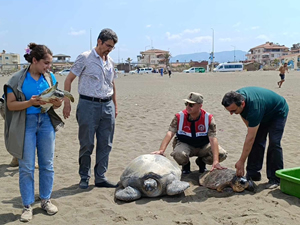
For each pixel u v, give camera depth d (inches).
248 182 179.6
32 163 151.0
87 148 187.2
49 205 158.6
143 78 1744.6
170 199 173.6
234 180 178.5
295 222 145.0
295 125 364.2
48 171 156.9
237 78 1515.7
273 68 3083.2
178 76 1932.8
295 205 162.7
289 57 3496.6
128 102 577.0
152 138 313.4
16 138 147.1
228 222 145.9
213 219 149.6
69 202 169.9
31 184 152.8
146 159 182.9
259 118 172.1
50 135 155.4
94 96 182.2
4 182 201.6
